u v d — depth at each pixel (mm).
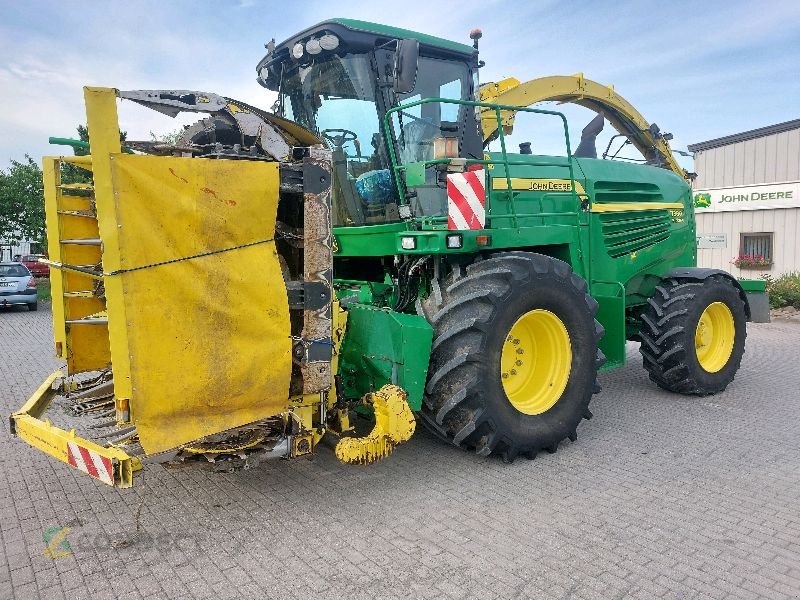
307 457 4516
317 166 3475
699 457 4539
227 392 3262
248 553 3195
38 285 21094
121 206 2912
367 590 2861
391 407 3742
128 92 3090
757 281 7098
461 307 4152
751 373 7402
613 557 3137
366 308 4152
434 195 4855
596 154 7273
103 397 4223
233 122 3662
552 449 4590
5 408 5898
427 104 5074
